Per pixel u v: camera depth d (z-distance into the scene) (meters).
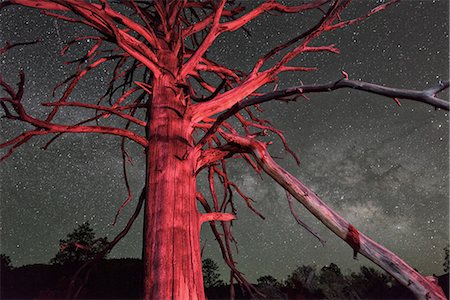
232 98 4.49
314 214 3.44
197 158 4.36
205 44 4.64
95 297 14.73
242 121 5.76
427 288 2.63
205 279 19.56
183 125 4.43
